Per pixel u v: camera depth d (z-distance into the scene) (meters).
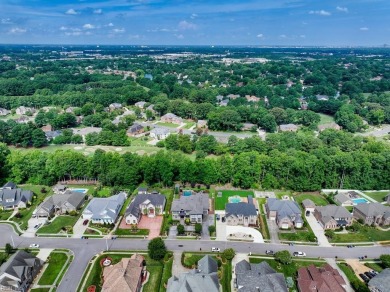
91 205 130.12
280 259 101.62
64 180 162.62
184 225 123.75
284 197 147.00
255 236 117.81
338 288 88.06
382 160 155.38
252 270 94.25
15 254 98.19
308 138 195.38
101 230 120.50
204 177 153.88
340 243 114.12
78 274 98.25
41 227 122.56
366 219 125.38
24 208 135.62
